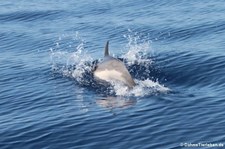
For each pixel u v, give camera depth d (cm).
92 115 2197
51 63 3152
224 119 2056
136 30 3984
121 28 4097
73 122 2133
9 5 5409
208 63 2869
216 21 3997
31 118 2230
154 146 1861
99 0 5388
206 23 3969
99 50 3466
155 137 1936
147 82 2547
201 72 2731
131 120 2109
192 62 2908
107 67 2586
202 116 2103
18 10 5109
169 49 3291
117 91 2441
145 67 2862
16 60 3341
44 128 2095
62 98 2469
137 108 2234
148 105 2258
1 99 2542
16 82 2812
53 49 3616
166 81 2625
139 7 4881
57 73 2900
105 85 2547
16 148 1934
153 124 2053
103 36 3909
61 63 3127
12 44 3881
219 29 3766
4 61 3328
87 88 2569
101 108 2273
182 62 2923
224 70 2734
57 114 2252
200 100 2291
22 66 3147
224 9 4438
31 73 2961
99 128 2052
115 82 2530
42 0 5591
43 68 3042
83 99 2419
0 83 2817
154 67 2858
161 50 3272
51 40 3894
